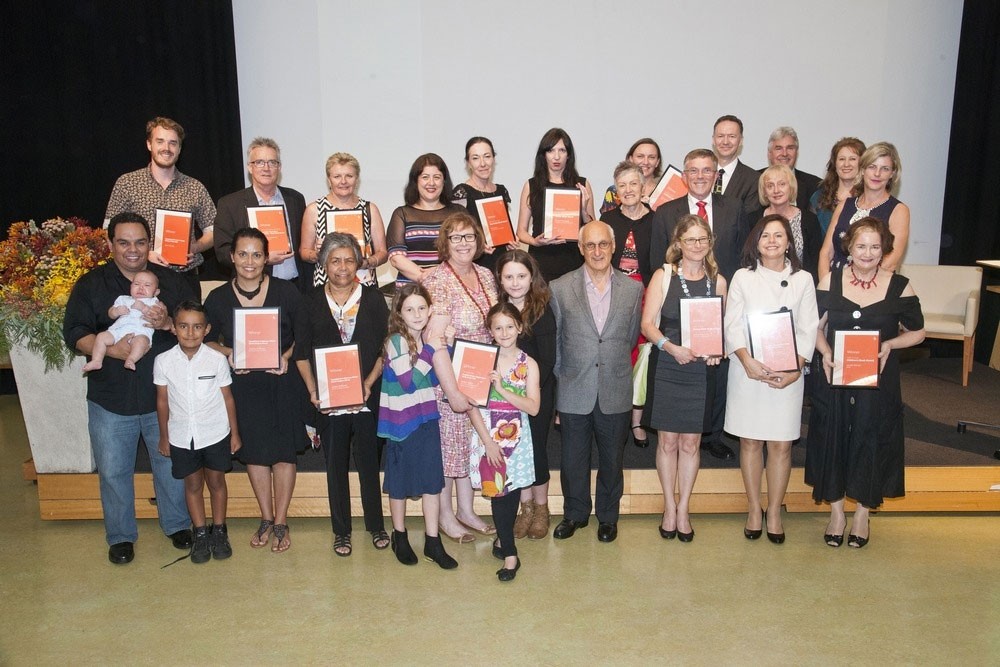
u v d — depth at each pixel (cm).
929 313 598
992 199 645
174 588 335
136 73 612
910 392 545
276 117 629
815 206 450
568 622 305
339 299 340
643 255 416
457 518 388
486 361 318
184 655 285
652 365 360
